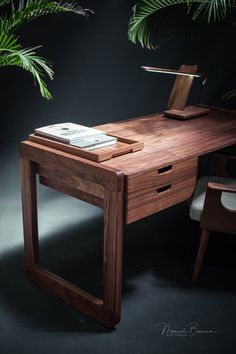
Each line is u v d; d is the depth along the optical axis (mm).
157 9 3088
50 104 3916
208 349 1975
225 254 2766
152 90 3961
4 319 2150
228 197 2504
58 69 3828
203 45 3807
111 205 1943
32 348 1968
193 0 3012
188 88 2998
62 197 3529
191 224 3164
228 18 3605
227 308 2254
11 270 2553
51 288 2344
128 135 2525
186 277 2518
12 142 3961
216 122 2885
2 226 3031
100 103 3977
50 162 2174
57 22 3705
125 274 2537
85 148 2111
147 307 2250
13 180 3697
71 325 2123
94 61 3855
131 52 3857
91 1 3701
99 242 2867
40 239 2885
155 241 2912
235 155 2801
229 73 3838
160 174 2057
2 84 3801
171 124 2809
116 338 2037
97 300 2160
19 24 2910
